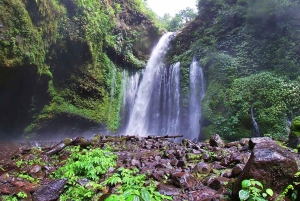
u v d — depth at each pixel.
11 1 9.64
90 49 13.77
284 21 11.63
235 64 12.32
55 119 12.61
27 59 10.13
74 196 2.98
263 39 12.17
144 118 16.28
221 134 10.98
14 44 9.55
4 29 9.31
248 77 11.48
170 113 15.20
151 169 4.00
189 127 14.07
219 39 14.20
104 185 3.16
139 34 18.55
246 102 10.71
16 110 11.29
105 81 14.96
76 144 6.59
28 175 3.99
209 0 16.91
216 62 13.05
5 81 9.92
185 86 14.79
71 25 12.96
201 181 3.32
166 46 18.58
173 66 16.03
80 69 13.63
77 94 13.61
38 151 6.05
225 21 14.66
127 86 16.78
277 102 9.82
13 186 3.44
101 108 14.50
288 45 10.98
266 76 10.76
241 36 13.12
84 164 3.78
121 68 16.59
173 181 3.18
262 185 2.21
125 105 16.45
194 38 16.72
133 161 4.45
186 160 4.71
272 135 9.28
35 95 11.78
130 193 1.61
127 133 16.17
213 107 11.80
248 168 2.38
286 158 2.32
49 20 11.71
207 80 13.47
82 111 13.56
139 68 17.58
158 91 16.30
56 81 12.80
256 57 11.99
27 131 11.76
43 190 3.02
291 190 2.26
